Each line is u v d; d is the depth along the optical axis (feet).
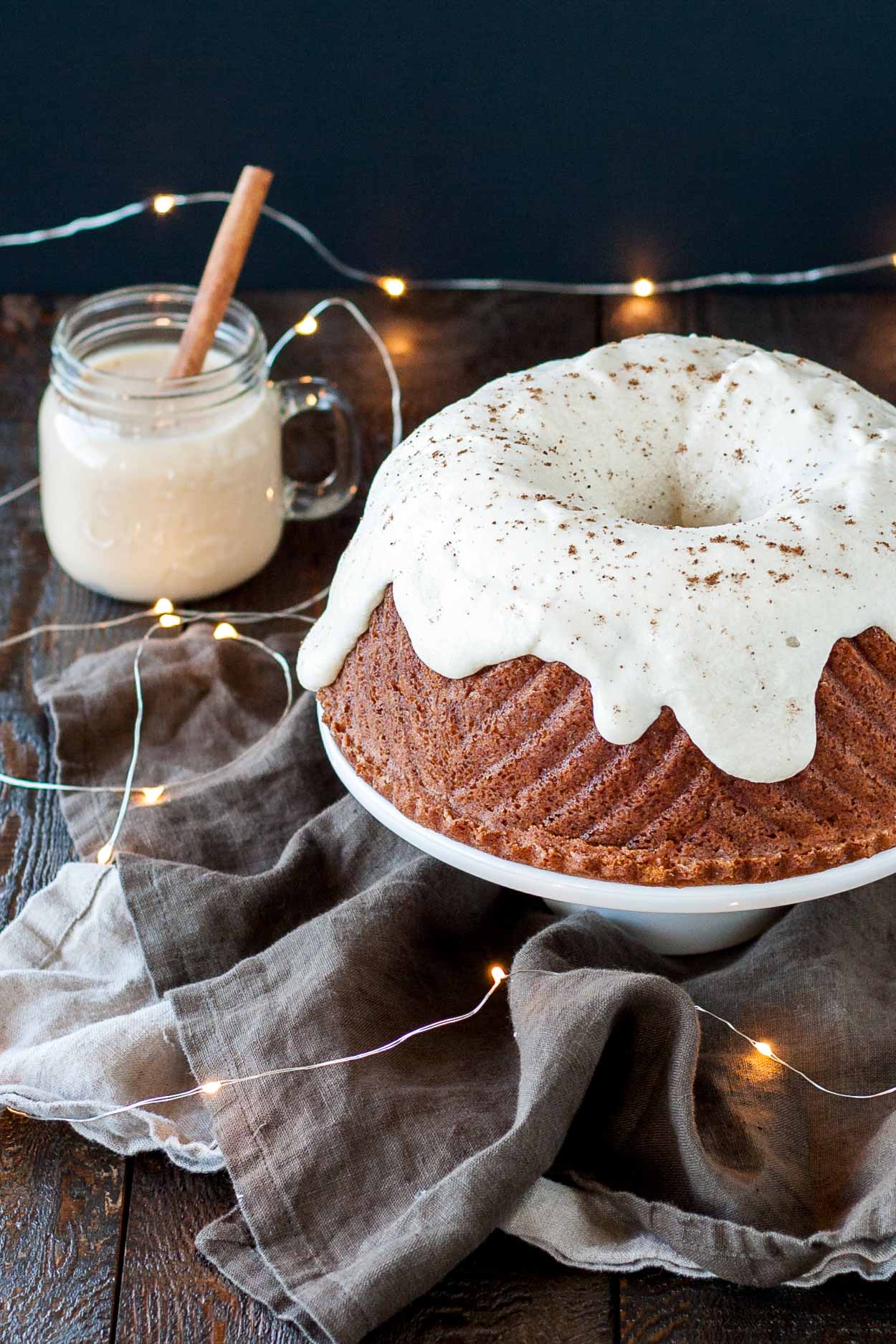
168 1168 2.75
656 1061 2.70
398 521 2.84
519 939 2.93
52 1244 2.69
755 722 2.72
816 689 2.74
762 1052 2.77
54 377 3.29
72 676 3.24
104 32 3.78
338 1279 2.62
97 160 3.89
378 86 3.83
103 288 4.00
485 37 3.79
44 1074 2.78
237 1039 2.77
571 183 3.91
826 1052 2.78
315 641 2.92
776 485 2.89
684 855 2.77
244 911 2.91
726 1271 2.62
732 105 3.83
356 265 3.98
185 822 3.04
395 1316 2.64
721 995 2.83
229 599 3.39
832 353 3.76
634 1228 2.67
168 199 3.62
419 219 3.94
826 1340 2.62
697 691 2.72
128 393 3.24
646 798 2.75
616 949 2.84
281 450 3.48
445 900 2.90
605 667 2.73
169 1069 2.79
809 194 3.90
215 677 3.22
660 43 3.79
